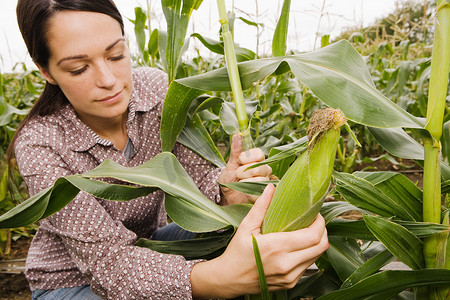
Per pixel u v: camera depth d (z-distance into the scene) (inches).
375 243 58.0
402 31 229.1
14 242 126.1
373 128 43.8
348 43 41.8
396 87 191.6
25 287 97.0
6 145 142.9
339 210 40.9
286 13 48.4
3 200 118.0
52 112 50.5
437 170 34.5
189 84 42.5
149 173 38.2
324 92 35.9
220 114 52.4
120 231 45.4
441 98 32.0
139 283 40.9
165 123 46.9
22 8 39.8
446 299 36.6
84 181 35.2
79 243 44.0
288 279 35.4
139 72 61.1
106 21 39.6
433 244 35.4
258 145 130.4
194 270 39.3
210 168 61.1
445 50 31.2
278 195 33.3
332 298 35.2
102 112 44.8
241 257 34.9
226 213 39.1
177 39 45.8
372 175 41.6
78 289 56.0
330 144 29.6
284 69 45.1
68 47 38.8
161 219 76.0
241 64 43.9
